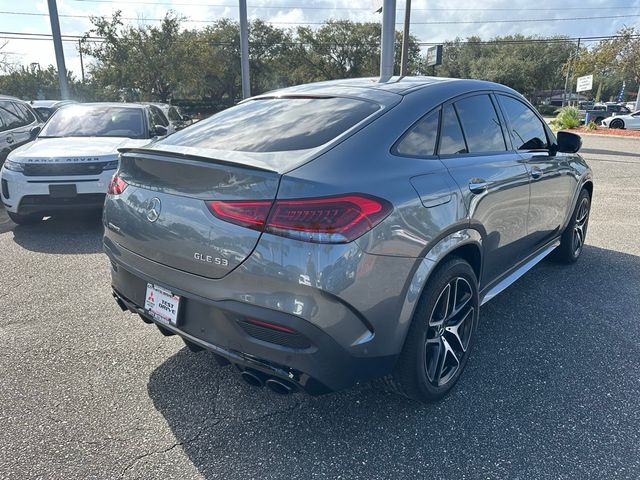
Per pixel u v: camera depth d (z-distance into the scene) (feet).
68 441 8.10
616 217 23.72
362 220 7.01
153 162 8.23
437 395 8.97
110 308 13.14
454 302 9.18
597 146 60.34
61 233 20.45
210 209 7.36
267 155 7.63
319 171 7.20
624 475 7.40
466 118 10.20
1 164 27.71
